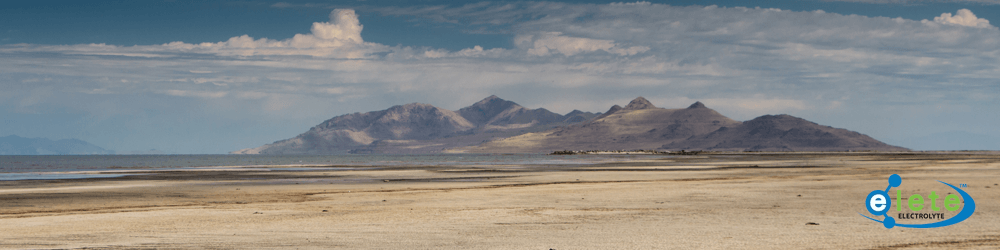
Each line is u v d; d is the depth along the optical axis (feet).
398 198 100.94
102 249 50.93
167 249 50.78
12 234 59.31
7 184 161.58
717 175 180.96
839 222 62.44
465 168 282.56
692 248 49.06
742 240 52.39
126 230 61.77
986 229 56.39
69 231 61.21
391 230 60.95
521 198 96.43
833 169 214.48
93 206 96.53
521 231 59.57
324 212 78.69
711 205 81.25
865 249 47.52
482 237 56.13
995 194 88.53
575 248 49.85
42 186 152.05
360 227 63.26
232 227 63.77
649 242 52.16
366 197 104.68
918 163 274.36
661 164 334.85
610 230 59.57
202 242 54.13
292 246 51.93
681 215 70.64
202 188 140.36
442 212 76.84
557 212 75.61
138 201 106.22
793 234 55.16
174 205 96.27
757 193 98.73
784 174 176.86
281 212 78.95
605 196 97.86
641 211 75.61
